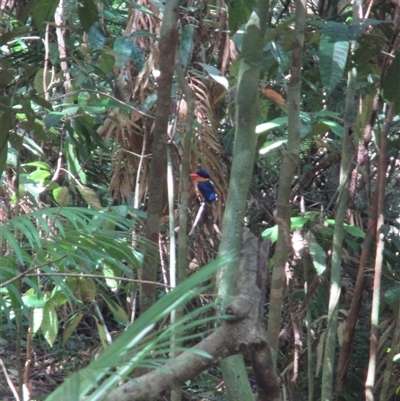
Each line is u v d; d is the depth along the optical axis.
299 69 3.29
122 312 5.08
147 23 6.41
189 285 1.67
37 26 4.32
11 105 4.15
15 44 6.13
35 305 4.18
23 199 6.02
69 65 6.70
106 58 5.58
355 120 5.31
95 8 4.36
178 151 6.49
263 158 8.01
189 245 7.29
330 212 7.68
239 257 2.71
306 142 7.30
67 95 4.96
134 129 6.68
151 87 6.45
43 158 6.75
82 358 7.95
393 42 4.02
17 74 5.97
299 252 5.63
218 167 6.73
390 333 6.11
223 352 2.36
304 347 6.50
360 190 6.11
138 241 3.53
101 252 3.48
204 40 7.03
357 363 6.34
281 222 3.23
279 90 7.03
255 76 3.28
